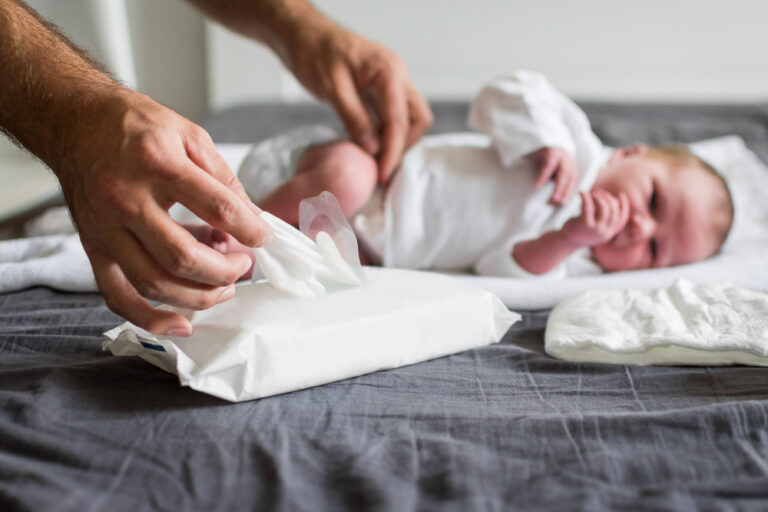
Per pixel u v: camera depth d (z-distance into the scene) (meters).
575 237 1.12
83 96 0.63
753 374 0.72
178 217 1.06
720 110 2.00
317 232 0.76
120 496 0.49
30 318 0.85
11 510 0.47
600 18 2.27
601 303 0.88
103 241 0.60
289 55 1.24
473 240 1.20
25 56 0.67
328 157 1.16
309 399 0.66
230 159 1.34
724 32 2.25
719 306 0.83
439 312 0.74
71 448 0.54
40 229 1.25
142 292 0.60
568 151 1.22
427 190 1.21
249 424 0.60
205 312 0.69
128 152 0.58
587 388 0.70
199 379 0.62
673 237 1.23
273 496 0.49
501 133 1.23
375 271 0.81
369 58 1.20
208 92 2.54
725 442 0.58
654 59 2.29
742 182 1.46
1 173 1.76
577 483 0.52
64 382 0.65
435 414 0.62
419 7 2.30
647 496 0.50
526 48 2.31
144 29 2.47
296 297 0.71
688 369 0.75
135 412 0.61
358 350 0.69
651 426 0.60
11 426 0.57
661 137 1.79
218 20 1.34
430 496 0.51
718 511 0.49
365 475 0.51
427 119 1.25
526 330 0.91
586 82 2.32
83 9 2.15
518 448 0.57
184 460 0.54
